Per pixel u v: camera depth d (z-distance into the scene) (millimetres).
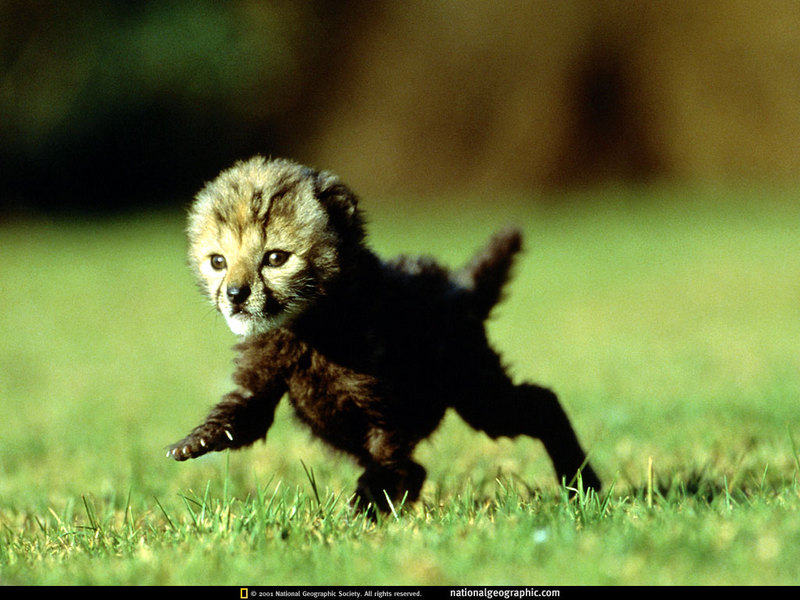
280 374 6488
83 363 16719
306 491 7539
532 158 40938
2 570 5324
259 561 4969
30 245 33750
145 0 37000
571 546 4844
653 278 24109
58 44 36594
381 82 42062
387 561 4809
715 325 17859
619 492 7004
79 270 28375
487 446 9141
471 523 5594
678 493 6395
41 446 10125
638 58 40375
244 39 37781
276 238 6379
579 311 20406
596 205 38375
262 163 6801
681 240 29922
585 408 10656
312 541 5371
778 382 11273
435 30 41719
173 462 8906
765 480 6551
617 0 40312
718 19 39875
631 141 40562
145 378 15008
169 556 5242
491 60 41281
